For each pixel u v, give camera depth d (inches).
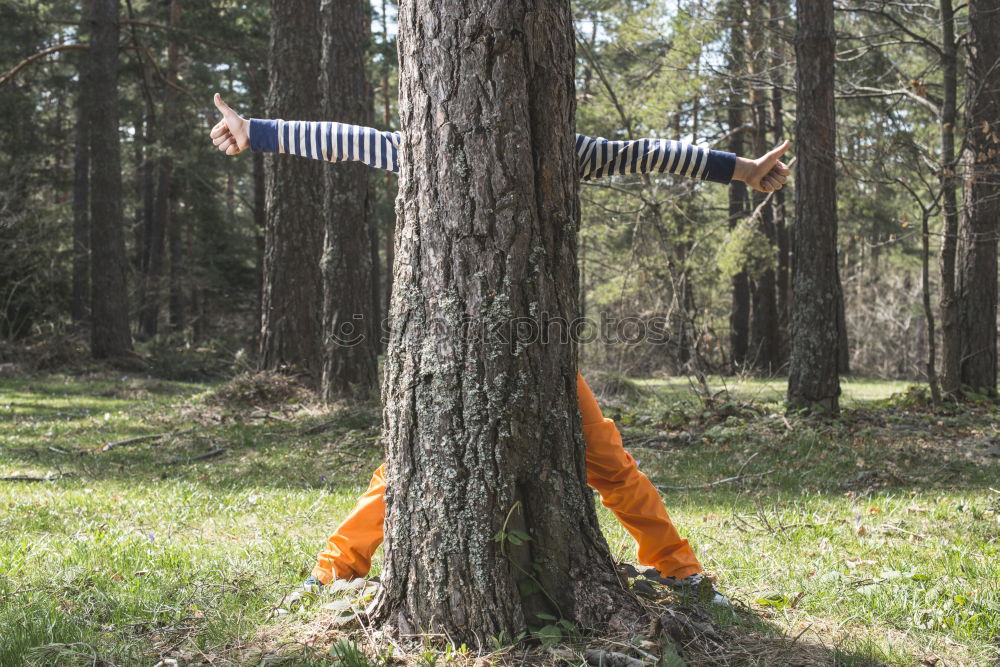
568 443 119.3
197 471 312.8
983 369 504.4
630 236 864.3
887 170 445.7
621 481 134.6
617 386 597.3
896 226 918.4
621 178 622.2
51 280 965.2
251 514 228.8
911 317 1352.1
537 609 115.5
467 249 113.9
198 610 136.2
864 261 1378.0
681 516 224.4
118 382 700.7
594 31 682.2
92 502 239.3
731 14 590.6
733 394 481.4
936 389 445.4
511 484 114.0
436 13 114.4
